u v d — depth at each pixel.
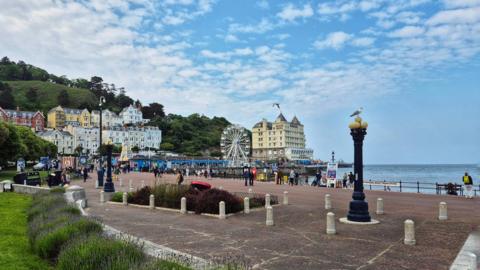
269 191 32.72
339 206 21.83
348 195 29.42
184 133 187.38
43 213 14.28
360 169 16.17
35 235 10.70
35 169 69.81
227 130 96.88
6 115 146.88
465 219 16.61
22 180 31.98
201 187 24.36
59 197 19.16
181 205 19.47
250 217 17.77
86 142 165.12
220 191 20.12
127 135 171.50
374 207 21.36
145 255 8.17
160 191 21.92
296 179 48.34
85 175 44.97
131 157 123.75
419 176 123.94
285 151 176.25
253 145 187.50
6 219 15.42
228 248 11.31
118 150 143.00
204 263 8.16
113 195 25.77
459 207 21.36
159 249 10.03
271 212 15.51
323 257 10.22
